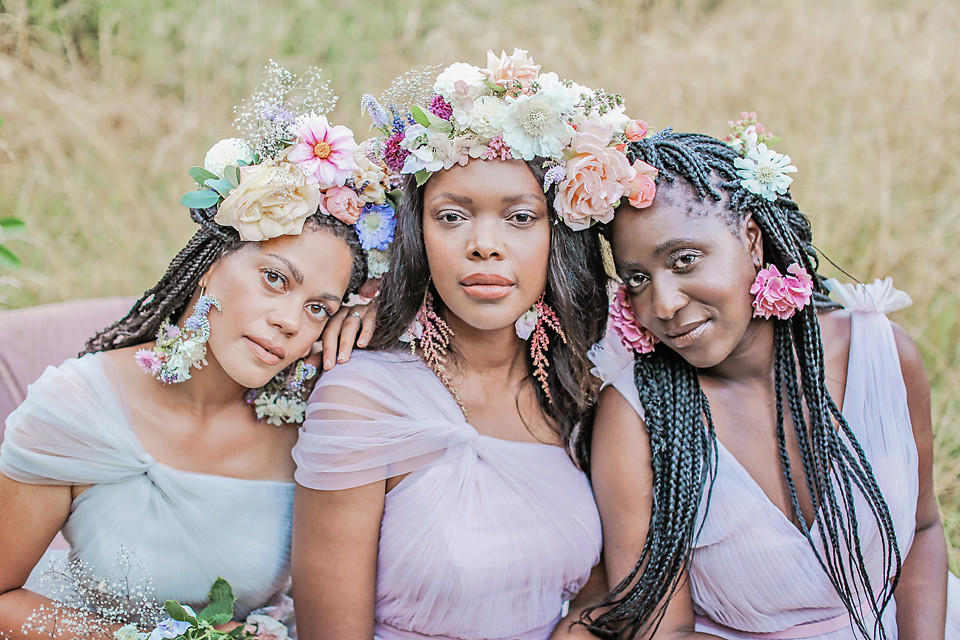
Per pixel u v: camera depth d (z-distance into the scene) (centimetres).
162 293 215
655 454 206
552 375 222
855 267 396
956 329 370
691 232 190
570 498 213
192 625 197
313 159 196
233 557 215
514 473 209
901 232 399
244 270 199
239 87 489
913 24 484
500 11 529
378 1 552
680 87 468
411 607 209
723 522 208
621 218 197
